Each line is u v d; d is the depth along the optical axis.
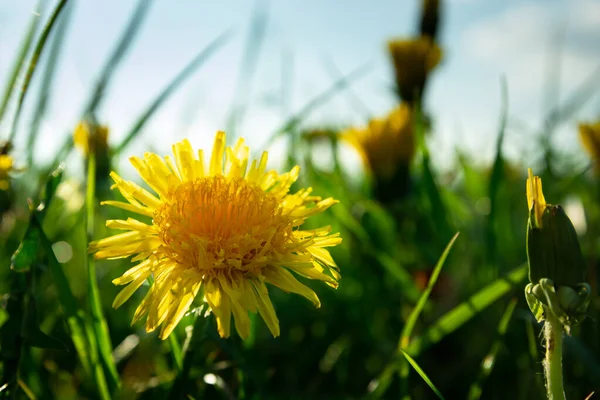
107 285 0.24
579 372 0.18
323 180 0.29
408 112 0.30
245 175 0.15
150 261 0.14
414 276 0.24
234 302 0.13
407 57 0.34
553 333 0.12
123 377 0.19
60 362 0.19
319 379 0.20
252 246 0.14
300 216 0.15
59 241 0.24
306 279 0.27
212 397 0.16
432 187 0.23
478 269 0.24
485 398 0.19
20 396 0.14
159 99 0.21
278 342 0.23
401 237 0.29
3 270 0.21
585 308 0.11
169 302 0.13
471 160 0.36
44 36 0.14
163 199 0.14
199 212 0.14
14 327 0.14
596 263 0.21
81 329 0.15
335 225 0.28
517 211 0.33
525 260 0.26
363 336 0.23
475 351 0.21
